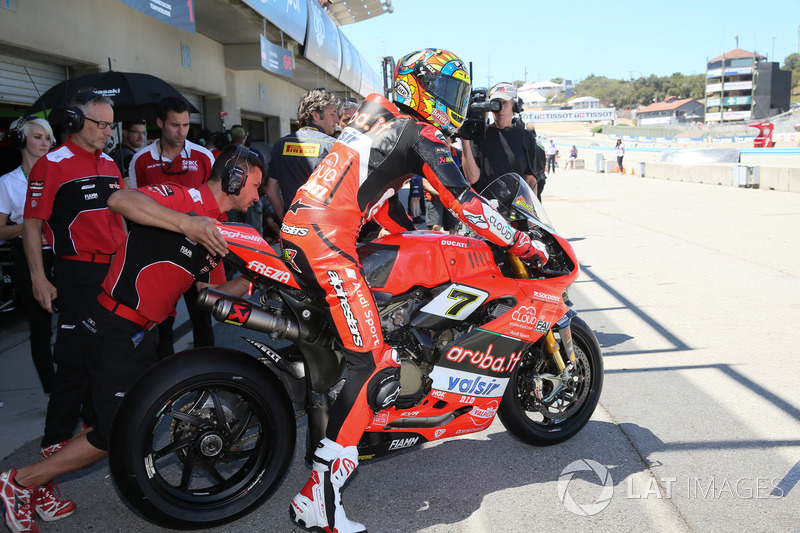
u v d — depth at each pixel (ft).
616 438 11.35
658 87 613.93
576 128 346.54
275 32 36.76
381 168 8.57
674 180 76.95
